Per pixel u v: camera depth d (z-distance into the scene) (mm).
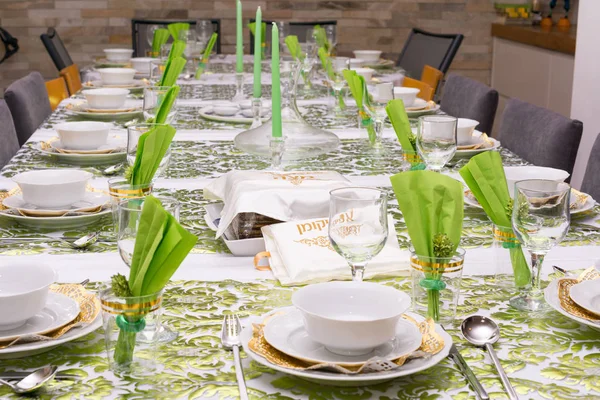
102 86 3223
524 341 1099
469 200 1722
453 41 3992
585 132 3502
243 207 1432
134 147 1620
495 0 5938
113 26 5750
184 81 3471
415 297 1151
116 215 1469
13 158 2088
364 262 1173
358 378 915
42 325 1076
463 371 1010
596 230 1580
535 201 1175
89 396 946
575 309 1148
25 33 5719
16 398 941
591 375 1007
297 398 944
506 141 2578
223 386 975
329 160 2115
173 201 1157
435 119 1735
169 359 1043
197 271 1359
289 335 1026
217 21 4910
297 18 5832
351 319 1016
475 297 1252
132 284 1006
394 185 1154
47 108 3164
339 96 2842
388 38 5949
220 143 2305
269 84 3410
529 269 1261
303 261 1311
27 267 1111
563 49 4871
